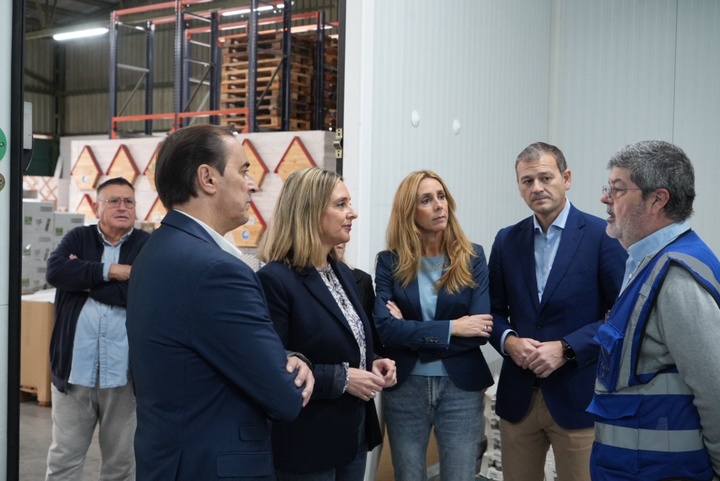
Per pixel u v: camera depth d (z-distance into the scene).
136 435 1.66
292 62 7.45
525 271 2.86
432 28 3.95
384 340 2.83
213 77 8.33
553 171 2.76
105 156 7.11
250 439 1.63
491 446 4.33
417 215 2.93
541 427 2.81
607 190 2.00
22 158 2.15
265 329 1.62
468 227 4.37
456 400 2.88
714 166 4.95
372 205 3.53
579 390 2.72
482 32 4.45
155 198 6.79
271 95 7.40
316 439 2.31
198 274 1.58
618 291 2.72
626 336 1.83
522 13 4.93
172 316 1.59
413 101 3.82
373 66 3.50
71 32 12.70
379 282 2.99
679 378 1.78
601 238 2.78
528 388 2.80
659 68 5.08
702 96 4.96
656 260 1.81
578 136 5.35
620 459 1.84
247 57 7.80
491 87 4.58
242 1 10.73
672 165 1.83
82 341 3.36
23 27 2.12
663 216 1.85
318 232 2.42
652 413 1.79
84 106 19.20
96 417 3.47
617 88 5.21
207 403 1.60
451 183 4.19
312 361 2.32
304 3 15.05
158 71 17.98
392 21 3.62
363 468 2.55
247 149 5.55
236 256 1.77
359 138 3.45
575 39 5.34
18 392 2.14
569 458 2.75
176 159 1.72
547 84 5.38
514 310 2.89
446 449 2.89
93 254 3.50
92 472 4.60
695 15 4.95
